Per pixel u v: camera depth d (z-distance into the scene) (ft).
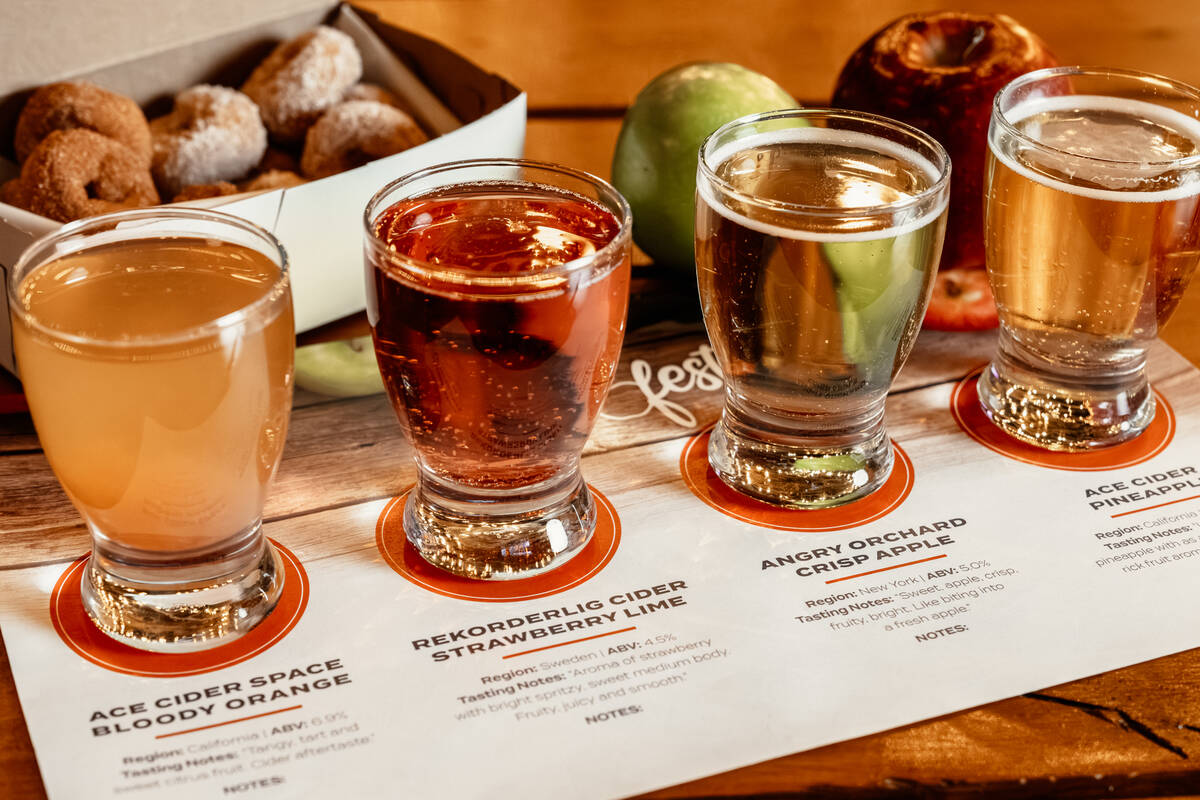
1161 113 1.47
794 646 1.24
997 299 1.46
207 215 1.23
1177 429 1.49
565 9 2.26
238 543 1.24
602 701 1.19
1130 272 1.35
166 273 1.20
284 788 1.12
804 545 1.35
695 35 2.19
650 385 1.55
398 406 1.24
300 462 1.43
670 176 1.61
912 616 1.27
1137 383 1.48
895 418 1.51
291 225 1.46
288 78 1.83
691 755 1.15
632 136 1.63
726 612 1.27
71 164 1.61
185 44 1.88
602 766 1.14
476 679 1.21
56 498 1.38
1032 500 1.40
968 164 1.57
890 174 1.35
